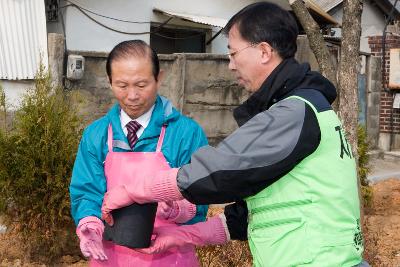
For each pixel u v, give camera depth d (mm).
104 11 10859
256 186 2111
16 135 5211
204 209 2951
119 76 2754
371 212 8281
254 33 2201
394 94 13227
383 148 13375
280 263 2127
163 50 12734
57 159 5180
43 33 8773
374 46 13570
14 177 5172
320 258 2078
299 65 2225
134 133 2881
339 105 5395
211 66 8875
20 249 5602
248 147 2066
